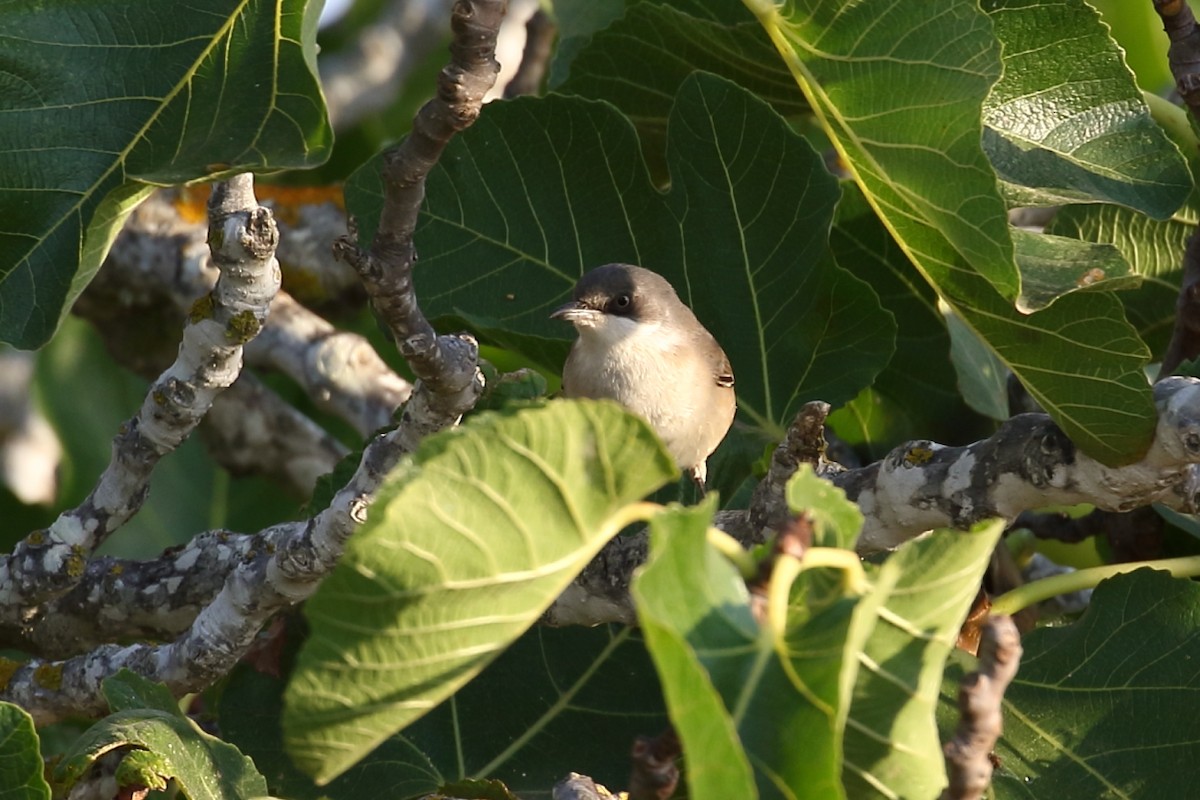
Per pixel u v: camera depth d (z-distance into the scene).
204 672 8.02
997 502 7.12
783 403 10.20
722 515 7.74
